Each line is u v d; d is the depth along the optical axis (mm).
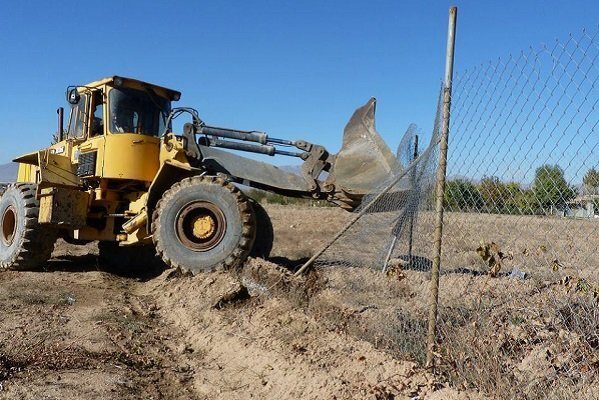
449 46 4887
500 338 5008
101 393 5109
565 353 4703
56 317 7348
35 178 12047
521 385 4363
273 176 9391
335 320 6562
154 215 8812
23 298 8234
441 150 4930
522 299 5941
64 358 5926
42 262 10633
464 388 4414
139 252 11406
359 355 5336
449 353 4859
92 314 7512
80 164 10117
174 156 9289
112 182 9977
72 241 11961
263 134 9367
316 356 5465
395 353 5332
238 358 5957
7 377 5406
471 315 5828
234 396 5207
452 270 8078
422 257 8273
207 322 7152
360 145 9016
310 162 9266
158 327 7305
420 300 6781
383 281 7668
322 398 4691
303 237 15875
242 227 8477
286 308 6980
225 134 9430
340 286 7703
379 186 8117
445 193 5000
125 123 9906
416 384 4602
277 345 5902
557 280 6422
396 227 8039
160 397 5242
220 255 8453
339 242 8938
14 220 10734
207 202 8578
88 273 10336
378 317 6320
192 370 5945
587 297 5203
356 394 4555
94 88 10156
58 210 9711
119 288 9227
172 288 8570
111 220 10125
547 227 6586
